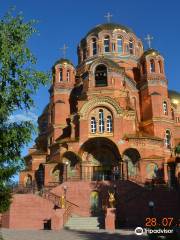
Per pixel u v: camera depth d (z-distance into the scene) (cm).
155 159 4672
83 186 4134
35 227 3525
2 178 1628
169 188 3869
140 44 6706
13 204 3562
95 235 2738
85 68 6325
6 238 2520
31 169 5772
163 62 5738
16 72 1756
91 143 4825
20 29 1823
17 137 1711
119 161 4706
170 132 5375
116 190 4056
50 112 5934
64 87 5897
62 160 4881
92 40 6506
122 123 4819
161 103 5456
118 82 5353
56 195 3903
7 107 1711
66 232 3020
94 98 4938
